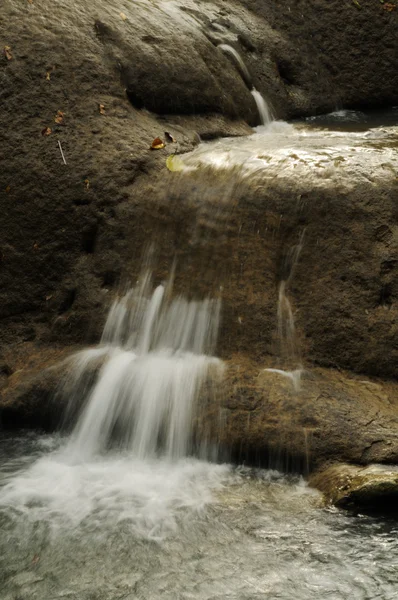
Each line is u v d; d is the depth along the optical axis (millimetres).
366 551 3773
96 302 5555
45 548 3877
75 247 5703
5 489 4434
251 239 5191
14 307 5789
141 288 5445
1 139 5746
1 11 5895
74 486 4465
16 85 5781
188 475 4566
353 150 5547
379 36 8281
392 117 7930
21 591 3562
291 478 4516
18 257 5777
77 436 5086
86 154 5715
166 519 4090
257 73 7598
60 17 6062
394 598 3434
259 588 3521
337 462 4457
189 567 3689
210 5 7730
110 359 5223
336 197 5012
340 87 8258
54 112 5805
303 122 7680
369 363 4852
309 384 4789
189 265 5324
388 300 4898
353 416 4570
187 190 5453
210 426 4723
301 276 5047
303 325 4988
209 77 6703
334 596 3453
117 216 5598
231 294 5160
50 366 5414
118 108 5961
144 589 3545
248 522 4043
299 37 8125
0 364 5652
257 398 4738
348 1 8266
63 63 5902
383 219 4945
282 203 5121
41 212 5727
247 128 6977
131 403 4957
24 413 5301
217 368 4961
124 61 6168
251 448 4629
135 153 5727
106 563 3746
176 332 5258
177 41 6621
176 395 4863
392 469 4289
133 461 4773
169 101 6379
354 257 4945
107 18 6309
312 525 4000
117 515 4137
